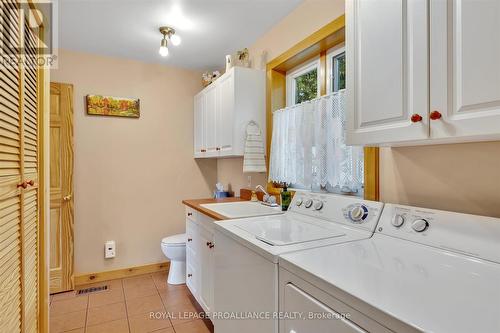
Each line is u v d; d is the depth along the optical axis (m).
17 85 0.99
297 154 2.00
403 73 1.00
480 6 0.80
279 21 2.25
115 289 2.66
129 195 3.02
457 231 1.00
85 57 2.82
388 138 1.06
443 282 0.76
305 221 1.56
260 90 2.43
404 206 1.21
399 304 0.64
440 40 0.89
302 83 2.28
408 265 0.89
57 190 2.61
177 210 3.26
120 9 2.04
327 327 0.77
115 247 2.94
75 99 2.78
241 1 1.97
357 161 1.59
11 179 0.93
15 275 0.99
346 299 0.72
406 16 1.00
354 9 1.21
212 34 2.45
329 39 1.82
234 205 2.29
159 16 2.15
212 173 3.45
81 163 2.80
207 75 3.03
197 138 3.22
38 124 1.30
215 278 1.57
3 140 0.86
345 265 0.89
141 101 3.08
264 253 1.07
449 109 0.87
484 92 0.79
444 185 1.17
